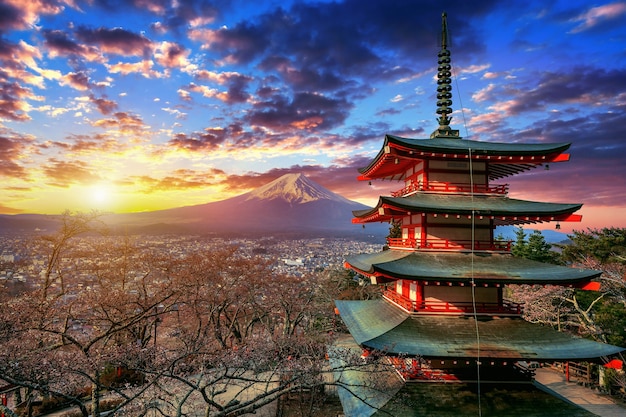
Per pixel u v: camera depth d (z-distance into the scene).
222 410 14.65
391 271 17.56
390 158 21.62
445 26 25.33
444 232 20.52
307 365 18.42
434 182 21.14
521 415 16.58
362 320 22.33
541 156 20.03
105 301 30.95
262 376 32.66
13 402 30.91
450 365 18.84
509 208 19.58
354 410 18.45
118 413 16.94
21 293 30.14
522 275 18.30
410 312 19.11
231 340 46.50
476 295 19.78
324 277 61.06
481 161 21.27
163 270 43.34
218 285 44.66
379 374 19.05
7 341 19.50
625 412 27.33
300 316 48.75
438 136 23.95
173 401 20.06
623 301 35.50
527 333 18.05
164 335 44.66
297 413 28.48
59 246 33.31
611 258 43.62
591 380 33.78
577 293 39.84
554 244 52.28
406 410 16.64
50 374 15.70
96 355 18.95
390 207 19.27
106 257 39.66
